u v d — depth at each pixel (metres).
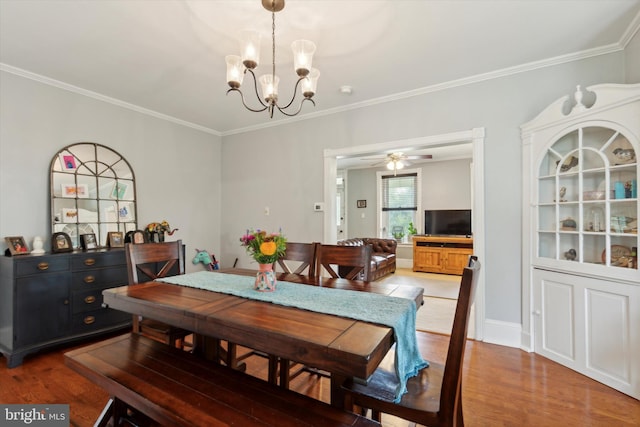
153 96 3.43
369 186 8.02
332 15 2.05
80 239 3.17
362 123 3.59
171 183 4.14
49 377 2.27
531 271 2.72
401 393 1.23
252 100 3.55
